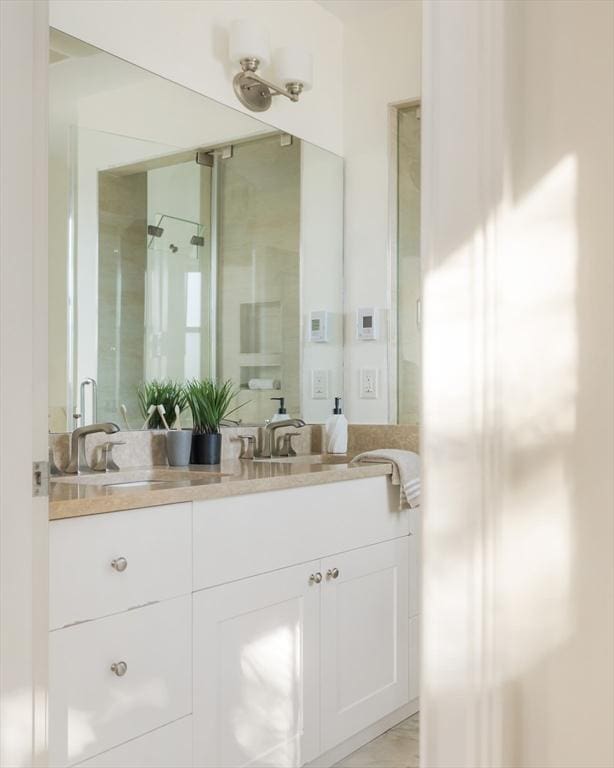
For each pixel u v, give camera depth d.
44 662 1.27
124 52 2.36
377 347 3.14
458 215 0.73
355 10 3.16
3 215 1.22
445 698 0.73
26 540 1.23
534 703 0.70
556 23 0.70
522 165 0.71
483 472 0.72
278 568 2.09
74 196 2.24
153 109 2.46
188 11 2.58
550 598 0.70
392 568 2.59
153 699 1.71
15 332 1.23
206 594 1.86
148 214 2.47
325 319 3.14
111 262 2.35
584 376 0.69
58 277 2.19
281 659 2.09
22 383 1.24
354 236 3.22
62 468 2.16
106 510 1.60
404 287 3.13
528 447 0.71
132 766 1.66
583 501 0.69
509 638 0.71
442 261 0.74
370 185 3.18
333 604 2.29
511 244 0.72
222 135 2.72
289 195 3.00
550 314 0.70
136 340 2.43
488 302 0.72
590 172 0.68
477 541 0.72
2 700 1.20
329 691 2.27
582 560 0.69
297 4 3.02
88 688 1.57
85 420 2.25
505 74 0.72
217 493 1.87
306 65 2.85
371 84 3.19
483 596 0.71
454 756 0.72
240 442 2.79
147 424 2.45
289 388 3.00
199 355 2.65
